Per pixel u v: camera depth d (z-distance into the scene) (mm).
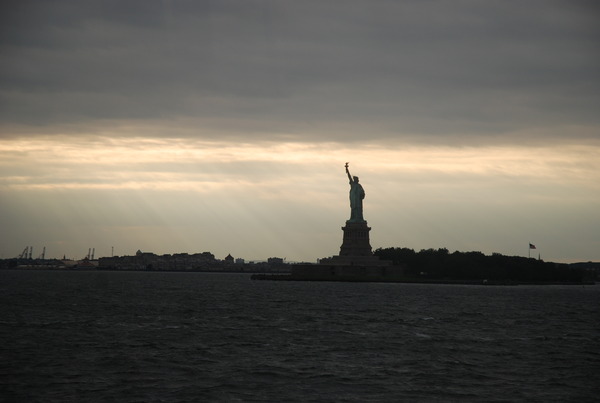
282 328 125062
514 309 193500
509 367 86625
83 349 95062
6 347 95938
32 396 67812
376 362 87938
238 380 75500
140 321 134500
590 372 84438
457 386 74562
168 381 74688
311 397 68562
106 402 65750
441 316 160125
